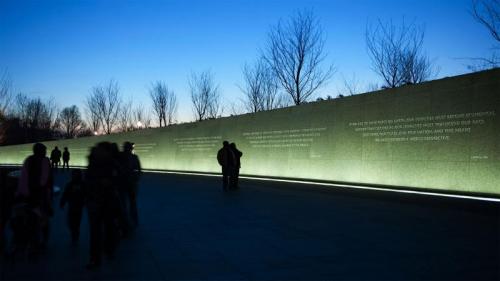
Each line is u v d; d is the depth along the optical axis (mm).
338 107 19000
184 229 9688
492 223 9570
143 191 18109
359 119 17906
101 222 6797
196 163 29406
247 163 24531
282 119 22250
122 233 8867
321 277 6062
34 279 6160
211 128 28031
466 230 8930
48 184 7535
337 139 18922
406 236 8547
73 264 6949
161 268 6645
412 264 6586
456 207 11570
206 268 6617
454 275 6004
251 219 10891
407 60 28188
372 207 12305
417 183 15320
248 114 24844
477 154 13508
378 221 10219
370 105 17438
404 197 13680
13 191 7680
